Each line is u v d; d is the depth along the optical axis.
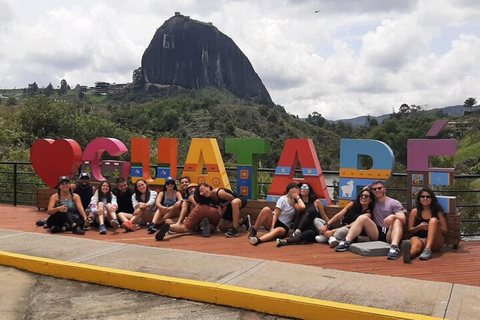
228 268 5.93
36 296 5.38
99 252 6.79
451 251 7.02
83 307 5.01
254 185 9.16
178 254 6.67
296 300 4.70
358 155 8.12
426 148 7.55
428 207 6.91
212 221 8.23
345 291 5.00
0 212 10.80
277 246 7.28
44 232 8.42
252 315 4.78
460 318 4.27
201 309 4.94
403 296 4.84
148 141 10.05
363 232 7.32
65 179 8.47
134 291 5.54
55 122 28.53
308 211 7.67
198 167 9.40
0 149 23.86
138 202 8.85
